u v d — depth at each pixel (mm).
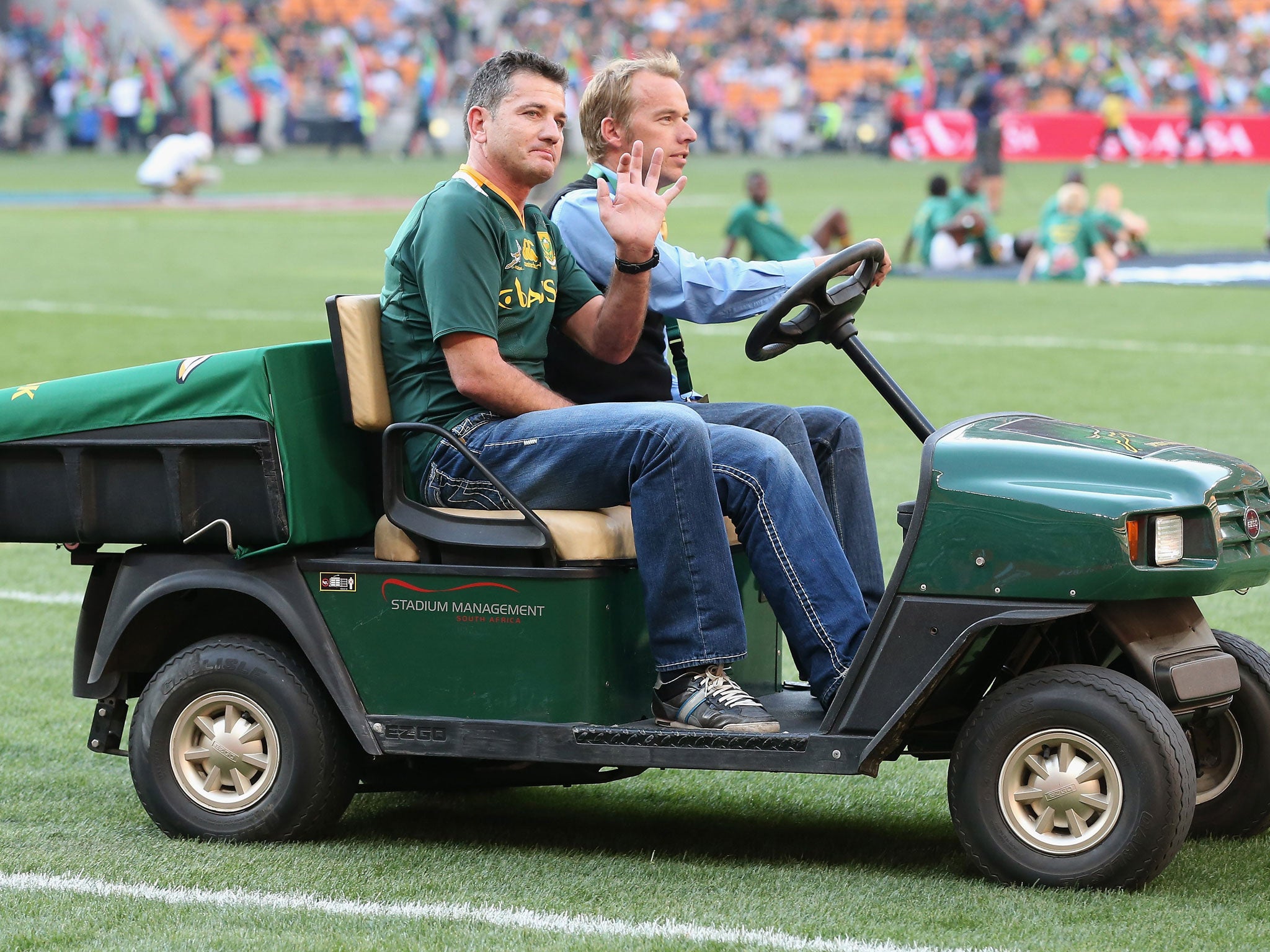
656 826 16953
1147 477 14172
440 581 15344
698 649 14992
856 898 14242
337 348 15922
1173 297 70438
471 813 17484
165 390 15719
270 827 15945
